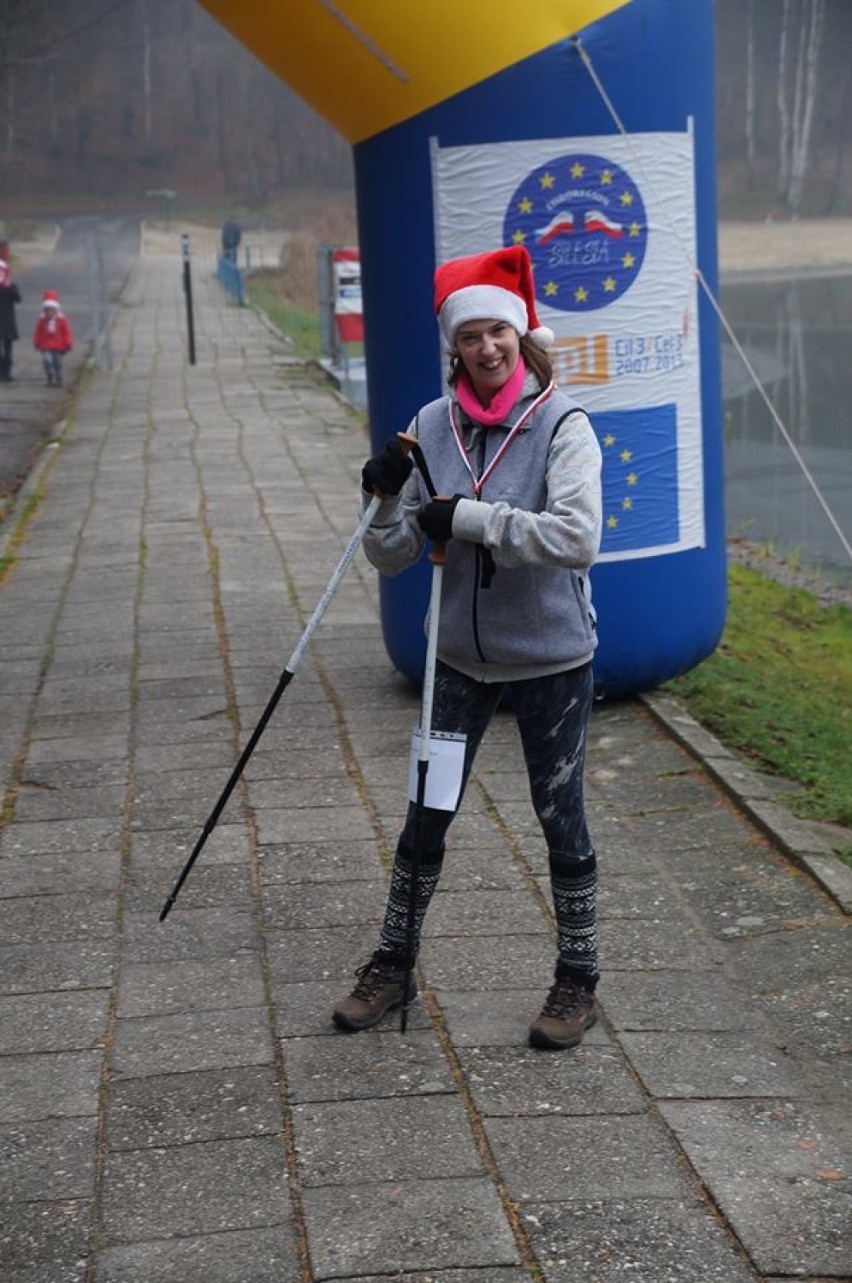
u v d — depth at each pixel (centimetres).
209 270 4519
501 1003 391
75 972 413
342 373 1842
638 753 572
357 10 547
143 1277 291
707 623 633
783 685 709
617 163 575
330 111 600
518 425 356
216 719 624
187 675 685
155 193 7362
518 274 357
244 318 2941
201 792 544
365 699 643
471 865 474
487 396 363
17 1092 356
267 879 470
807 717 636
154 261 5022
